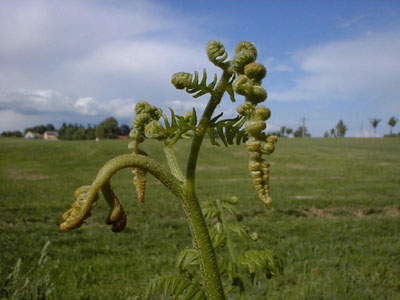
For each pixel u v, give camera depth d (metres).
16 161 31.80
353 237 8.31
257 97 1.16
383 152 44.59
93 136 113.44
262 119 1.16
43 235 8.47
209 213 2.47
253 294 5.03
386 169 27.48
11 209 11.52
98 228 9.20
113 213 1.18
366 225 9.52
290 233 8.74
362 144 63.62
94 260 6.72
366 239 8.14
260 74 1.16
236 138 1.35
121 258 6.88
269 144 1.16
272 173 25.34
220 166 31.30
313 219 10.34
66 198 14.04
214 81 1.25
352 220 10.07
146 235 8.52
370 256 6.82
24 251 7.11
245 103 1.17
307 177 22.70
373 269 6.12
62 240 8.02
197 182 20.33
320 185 18.12
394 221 9.96
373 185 17.81
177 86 1.25
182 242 8.02
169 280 1.82
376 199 13.34
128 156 1.25
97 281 5.77
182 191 1.34
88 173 25.62
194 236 1.37
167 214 11.07
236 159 36.59
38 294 4.80
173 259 6.72
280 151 43.38
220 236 2.40
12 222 9.98
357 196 14.25
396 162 33.38
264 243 7.70
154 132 1.32
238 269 2.25
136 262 6.63
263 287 5.23
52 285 5.20
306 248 7.33
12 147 40.41
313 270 5.91
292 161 34.34
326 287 5.31
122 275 5.99
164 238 8.31
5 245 7.51
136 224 9.62
